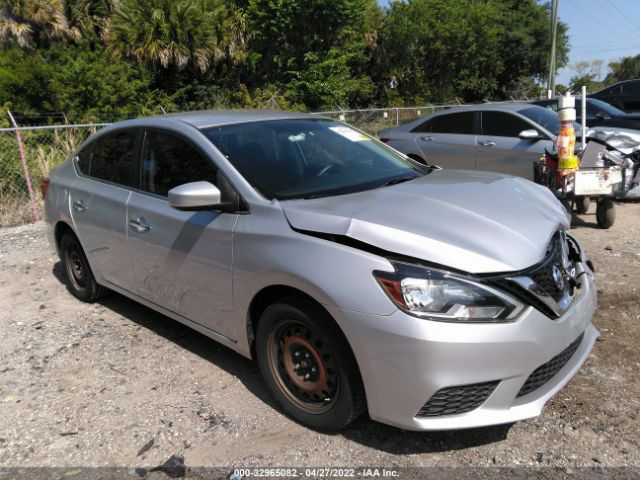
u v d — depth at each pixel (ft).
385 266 8.55
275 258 9.68
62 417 10.84
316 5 75.25
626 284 16.22
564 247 10.30
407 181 11.98
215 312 11.43
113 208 13.80
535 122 26.71
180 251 11.76
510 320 8.43
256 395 11.34
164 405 11.09
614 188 21.68
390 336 8.37
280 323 10.02
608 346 12.67
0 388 12.00
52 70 61.72
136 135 13.84
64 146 34.27
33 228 26.94
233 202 10.78
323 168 11.87
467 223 9.39
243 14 75.92
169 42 66.95
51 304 16.78
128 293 14.34
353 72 97.30
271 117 13.38
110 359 13.07
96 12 74.43
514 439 9.63
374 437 9.82
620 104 51.39
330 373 9.48
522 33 119.65
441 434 9.84
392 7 100.68
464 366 8.24
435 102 103.91
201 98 72.74
